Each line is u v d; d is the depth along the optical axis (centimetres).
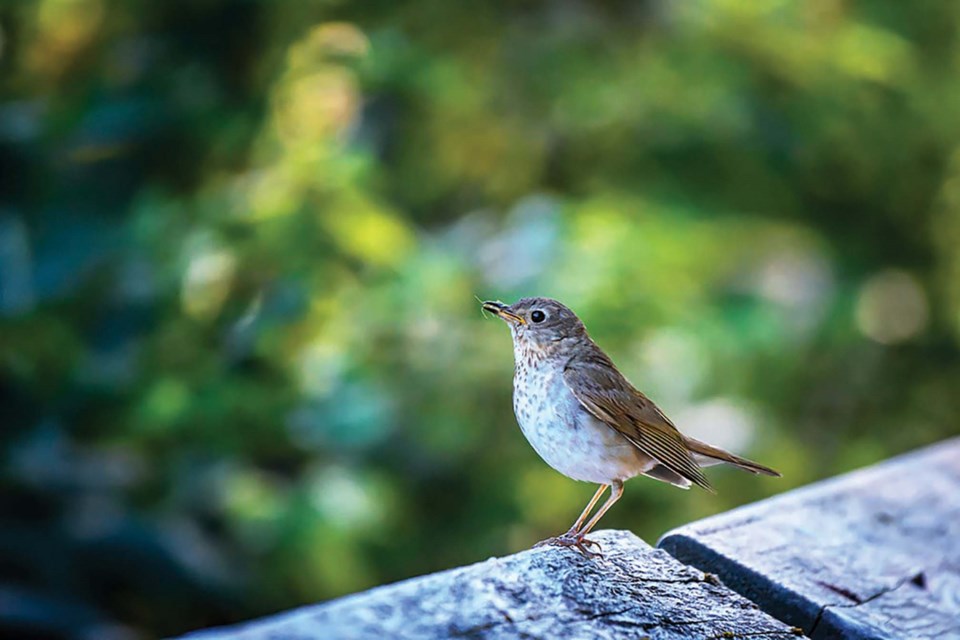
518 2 1652
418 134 1666
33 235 1104
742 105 1614
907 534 552
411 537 1341
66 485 1071
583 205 1452
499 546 1378
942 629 481
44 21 1253
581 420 620
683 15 1617
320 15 1398
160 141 1177
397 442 1304
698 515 1484
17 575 1030
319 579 1122
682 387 1493
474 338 1298
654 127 1630
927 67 1811
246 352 1141
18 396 1084
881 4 1800
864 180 1812
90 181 1150
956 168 1838
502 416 1374
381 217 1220
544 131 1688
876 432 1839
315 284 1185
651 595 434
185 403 1108
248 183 1227
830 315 1759
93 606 1051
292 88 1327
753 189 1694
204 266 1132
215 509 1117
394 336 1299
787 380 1747
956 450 661
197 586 1055
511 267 1296
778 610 487
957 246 1883
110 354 1095
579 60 1641
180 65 1205
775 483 1603
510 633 383
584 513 631
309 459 1205
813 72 1645
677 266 1475
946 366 1927
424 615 374
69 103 1173
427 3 1591
